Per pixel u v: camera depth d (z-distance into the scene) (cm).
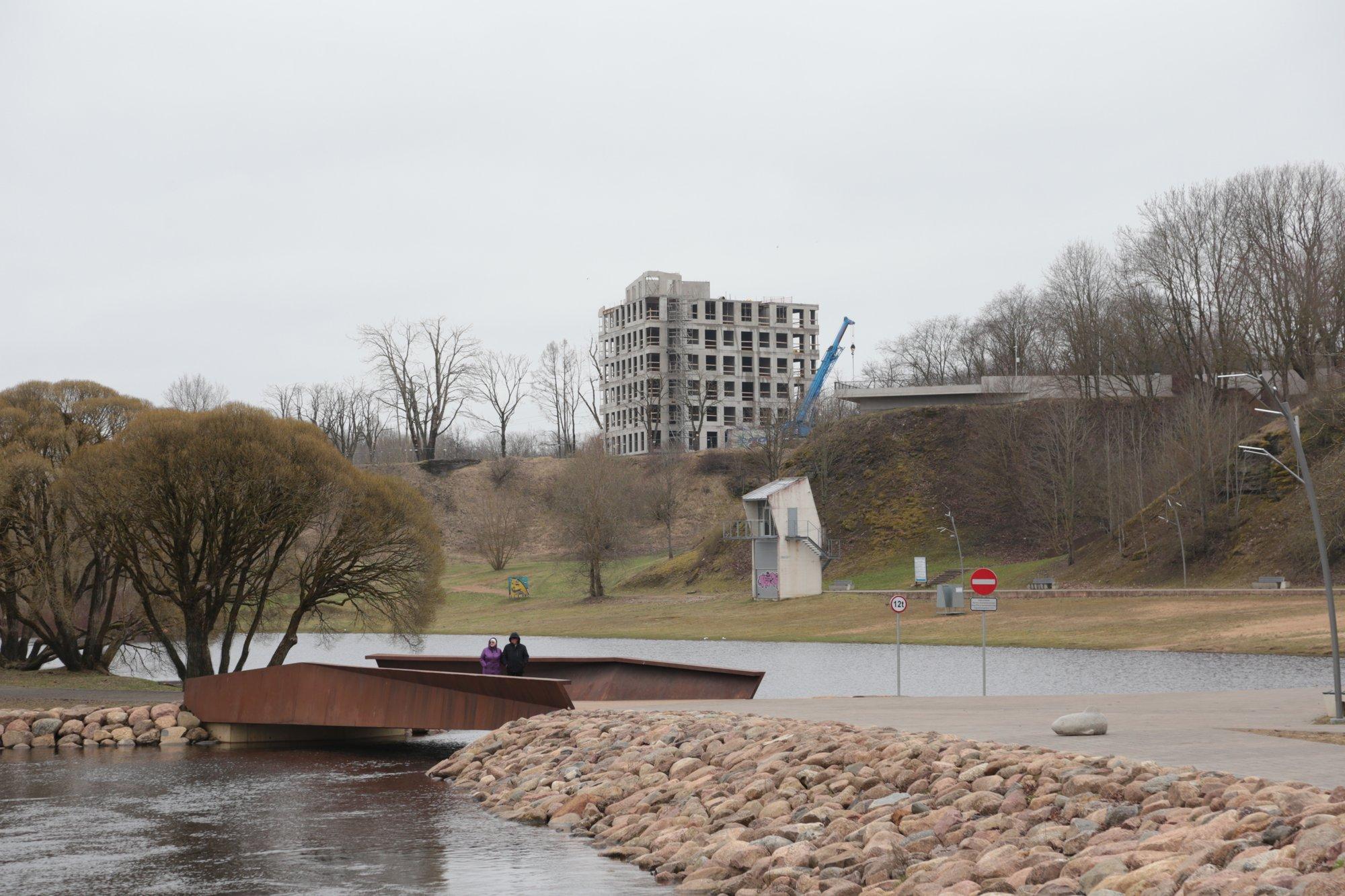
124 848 1934
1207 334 12550
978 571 3650
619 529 12556
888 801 1627
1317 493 9144
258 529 4653
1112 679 5506
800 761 1972
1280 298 11262
